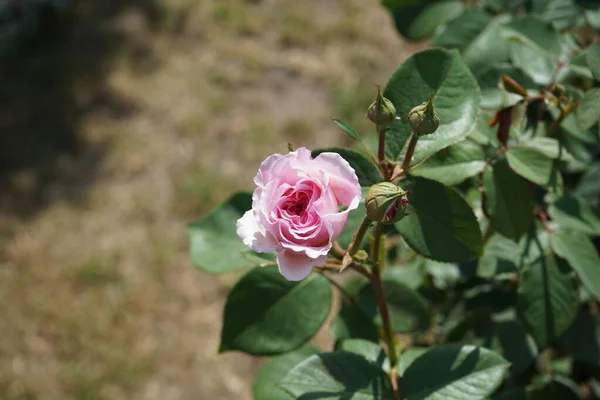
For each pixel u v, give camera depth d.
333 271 0.77
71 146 2.40
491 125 0.74
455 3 0.90
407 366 0.68
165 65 2.63
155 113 2.48
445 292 0.89
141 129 2.44
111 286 2.06
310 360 0.66
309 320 0.73
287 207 0.61
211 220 0.77
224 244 0.76
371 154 0.67
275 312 0.73
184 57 2.66
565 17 0.86
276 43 2.67
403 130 0.69
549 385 0.82
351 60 2.57
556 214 0.76
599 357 0.81
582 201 0.77
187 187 2.26
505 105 0.73
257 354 0.73
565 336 0.82
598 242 0.84
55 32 2.78
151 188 2.28
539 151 0.72
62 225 2.20
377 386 0.65
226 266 0.75
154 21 2.78
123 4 2.84
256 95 2.51
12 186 2.30
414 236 0.68
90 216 2.22
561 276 0.75
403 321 0.78
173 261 2.11
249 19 2.75
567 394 0.82
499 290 0.85
